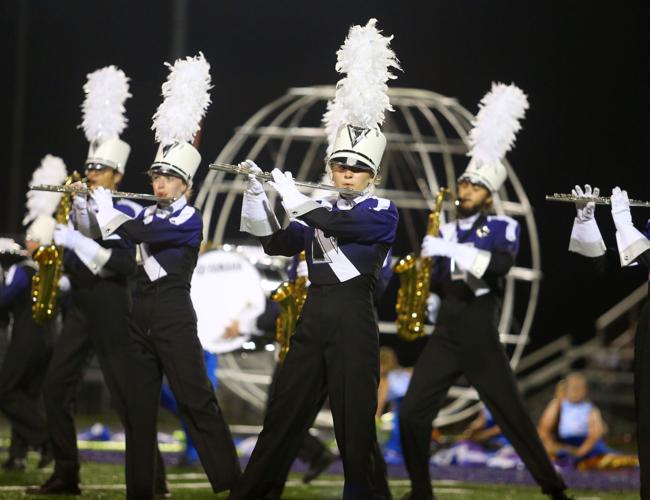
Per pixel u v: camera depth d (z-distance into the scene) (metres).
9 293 19.80
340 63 13.60
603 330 34.84
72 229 16.77
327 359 13.16
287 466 15.21
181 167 15.12
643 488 13.13
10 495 16.78
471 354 17.19
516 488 20.81
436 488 20.52
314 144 30.33
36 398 20.39
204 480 20.09
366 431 13.11
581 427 25.53
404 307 17.62
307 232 13.57
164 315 14.98
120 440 27.72
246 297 23.47
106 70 17.50
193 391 14.98
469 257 16.84
